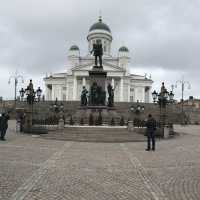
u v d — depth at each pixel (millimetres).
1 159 16969
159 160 18109
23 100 90688
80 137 30203
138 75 138500
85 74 121438
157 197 10133
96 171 14352
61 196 10031
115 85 122188
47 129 36625
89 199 9773
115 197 10070
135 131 36406
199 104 114000
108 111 43844
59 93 135750
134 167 15625
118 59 134250
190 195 10461
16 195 9984
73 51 134250
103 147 24469
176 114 81812
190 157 19500
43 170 14266
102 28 133000
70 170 14438
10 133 36469
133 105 81750
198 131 50062
